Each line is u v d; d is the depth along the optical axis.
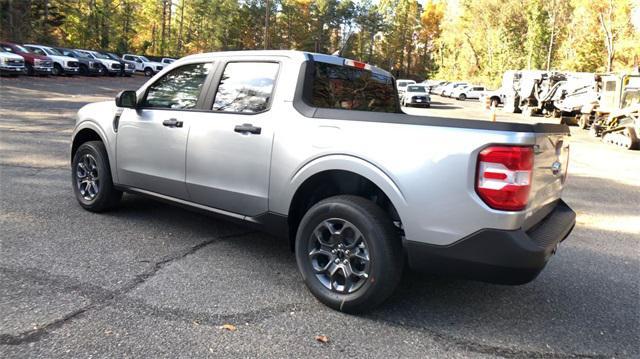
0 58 26.73
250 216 4.05
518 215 2.95
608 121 18.88
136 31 66.88
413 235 3.18
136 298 3.49
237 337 3.05
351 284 3.41
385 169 3.24
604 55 49.69
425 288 3.99
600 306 3.81
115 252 4.36
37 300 3.37
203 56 4.57
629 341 3.26
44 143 10.09
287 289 3.79
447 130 3.09
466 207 3.00
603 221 6.77
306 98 3.84
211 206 4.33
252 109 4.05
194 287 3.73
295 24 88.94
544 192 3.39
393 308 3.59
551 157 3.40
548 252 3.08
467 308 3.66
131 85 33.47
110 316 3.21
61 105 17.86
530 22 56.56
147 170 4.79
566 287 4.18
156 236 4.85
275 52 4.09
